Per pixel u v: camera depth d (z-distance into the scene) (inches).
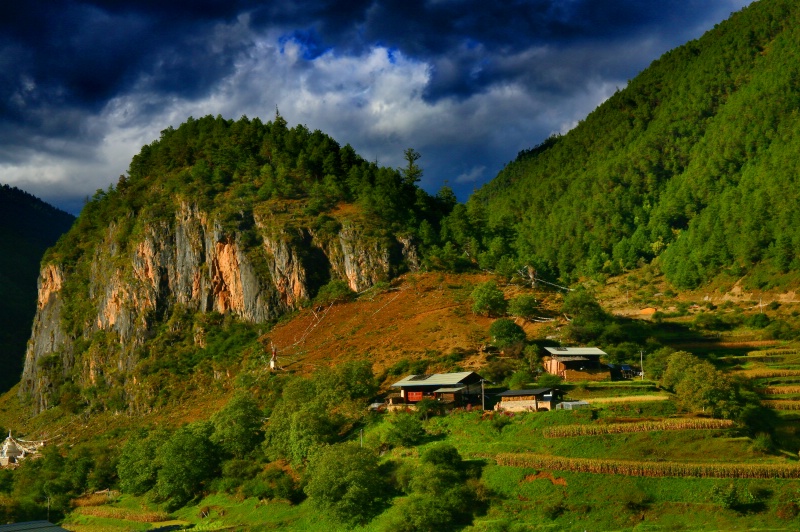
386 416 5708.7
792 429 4766.2
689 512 3973.9
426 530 4131.4
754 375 5792.3
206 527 5032.0
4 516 5802.2
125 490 6195.9
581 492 4215.1
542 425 4926.2
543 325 7258.9
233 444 6013.8
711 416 4744.1
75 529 5506.9
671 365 5516.7
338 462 4714.6
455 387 5733.3
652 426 4621.1
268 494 5177.2
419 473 4510.3
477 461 4670.3
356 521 4483.3
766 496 3964.1
